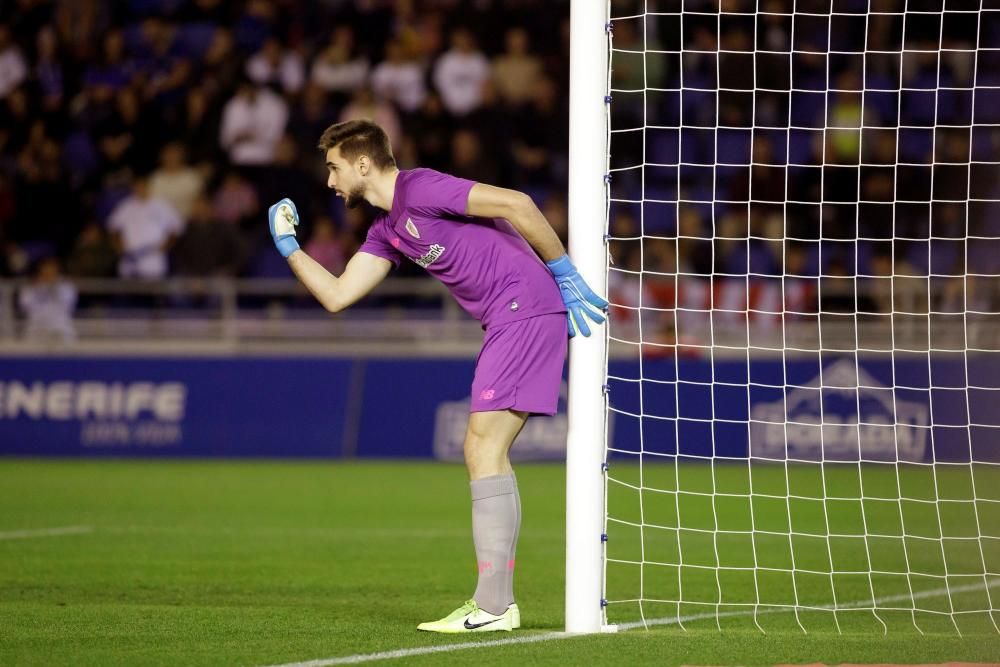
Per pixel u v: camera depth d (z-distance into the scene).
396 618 17.73
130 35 68.25
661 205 57.31
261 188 62.06
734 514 33.25
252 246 59.62
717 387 48.06
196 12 69.06
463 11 67.56
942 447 46.22
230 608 18.70
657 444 47.75
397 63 65.31
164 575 22.56
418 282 57.66
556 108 63.78
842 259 55.75
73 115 65.81
